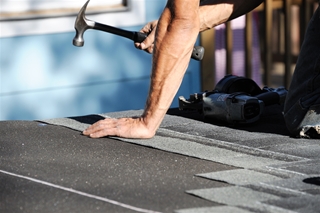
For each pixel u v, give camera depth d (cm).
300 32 951
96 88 801
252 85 487
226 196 299
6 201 296
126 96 820
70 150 383
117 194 305
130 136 405
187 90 839
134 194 305
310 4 969
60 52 771
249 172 338
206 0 459
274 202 291
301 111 414
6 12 739
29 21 748
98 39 791
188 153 374
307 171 340
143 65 824
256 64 920
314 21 429
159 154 375
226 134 424
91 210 284
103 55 797
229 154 376
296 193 305
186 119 469
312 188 312
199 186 317
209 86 857
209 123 456
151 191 309
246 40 888
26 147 390
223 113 446
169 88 402
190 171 342
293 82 429
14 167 349
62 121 461
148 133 406
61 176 333
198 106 471
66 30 771
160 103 403
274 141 407
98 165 353
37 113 770
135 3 796
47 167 349
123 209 285
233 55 890
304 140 409
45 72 767
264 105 467
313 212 281
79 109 794
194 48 441
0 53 739
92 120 465
